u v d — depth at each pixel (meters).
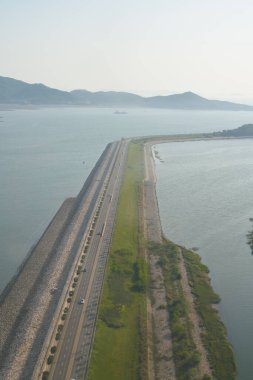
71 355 100.44
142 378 95.25
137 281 137.12
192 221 196.12
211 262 156.50
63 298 121.25
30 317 116.00
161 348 106.25
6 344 107.81
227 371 99.19
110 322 114.25
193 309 123.81
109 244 160.75
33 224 194.00
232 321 120.00
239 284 140.62
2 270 151.62
